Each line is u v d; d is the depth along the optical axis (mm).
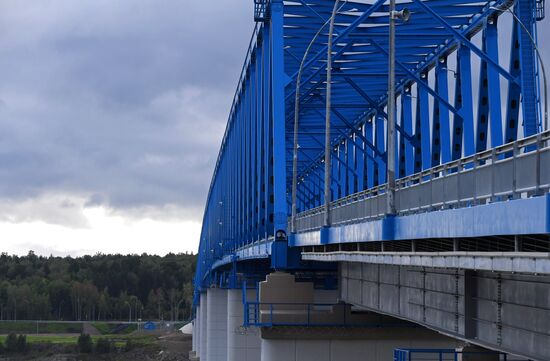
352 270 31172
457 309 19297
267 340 33438
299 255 36438
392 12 23859
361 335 33188
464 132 39750
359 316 33250
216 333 91875
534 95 32594
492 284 17453
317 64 48719
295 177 36594
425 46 44781
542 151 13711
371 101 52938
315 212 32344
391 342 33031
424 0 39156
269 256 39031
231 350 59719
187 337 196625
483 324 17984
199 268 126562
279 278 35406
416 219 19375
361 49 45531
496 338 17203
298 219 35750
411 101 51844
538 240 14461
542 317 14984
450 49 43375
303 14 43219
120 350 189250
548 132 13430
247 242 53750
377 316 33219
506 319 16688
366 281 28672
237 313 59969
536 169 13898
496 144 35438
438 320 20844
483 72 37438
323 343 33250
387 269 25750
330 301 38562
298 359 33250
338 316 33312
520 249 14297
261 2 45656
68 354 188250
